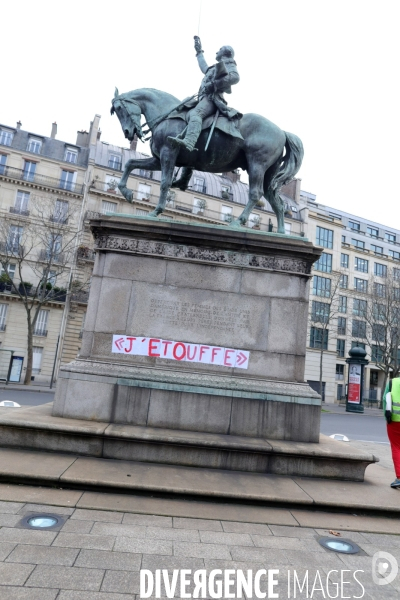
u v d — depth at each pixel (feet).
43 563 10.45
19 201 138.82
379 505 16.21
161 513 14.26
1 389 85.30
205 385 21.67
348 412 111.14
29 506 13.84
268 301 23.57
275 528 14.10
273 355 23.03
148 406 21.24
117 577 10.16
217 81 24.89
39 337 132.05
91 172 144.66
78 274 134.92
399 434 19.21
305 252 23.80
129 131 25.94
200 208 156.04
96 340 22.74
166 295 23.30
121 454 18.84
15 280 131.75
